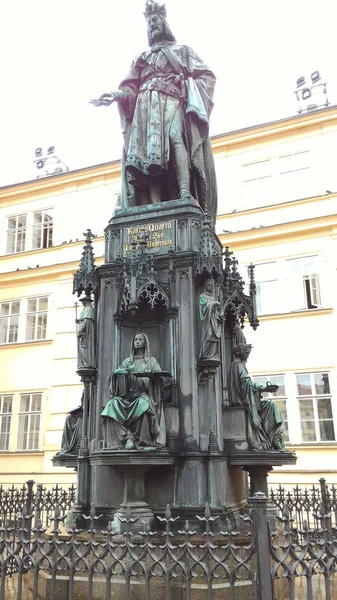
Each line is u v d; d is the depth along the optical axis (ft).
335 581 21.63
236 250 68.69
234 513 21.50
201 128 28.19
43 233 81.97
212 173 28.50
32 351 75.20
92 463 21.15
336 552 14.32
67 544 15.06
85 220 79.66
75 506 21.88
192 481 20.40
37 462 70.69
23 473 70.44
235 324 26.84
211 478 20.45
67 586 17.57
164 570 14.06
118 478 20.72
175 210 25.26
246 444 22.71
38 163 95.40
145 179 27.22
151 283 22.80
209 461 20.70
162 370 21.75
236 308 26.48
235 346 24.82
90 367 23.34
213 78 29.84
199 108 27.22
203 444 21.17
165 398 21.62
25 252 80.38
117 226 25.76
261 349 64.18
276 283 66.13
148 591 13.97
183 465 20.70
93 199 80.28
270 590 13.28
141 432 19.66
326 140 69.62
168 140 26.76
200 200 27.63
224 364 24.58
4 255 81.25
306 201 67.62
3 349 76.54
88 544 14.83
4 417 74.18
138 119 27.43
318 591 20.15
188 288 23.20
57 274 77.05
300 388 61.93
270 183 71.41
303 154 70.64
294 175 70.44
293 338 63.41
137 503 19.60
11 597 18.93
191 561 16.51
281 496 34.86
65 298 75.61
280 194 70.44
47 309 76.84
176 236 24.66
